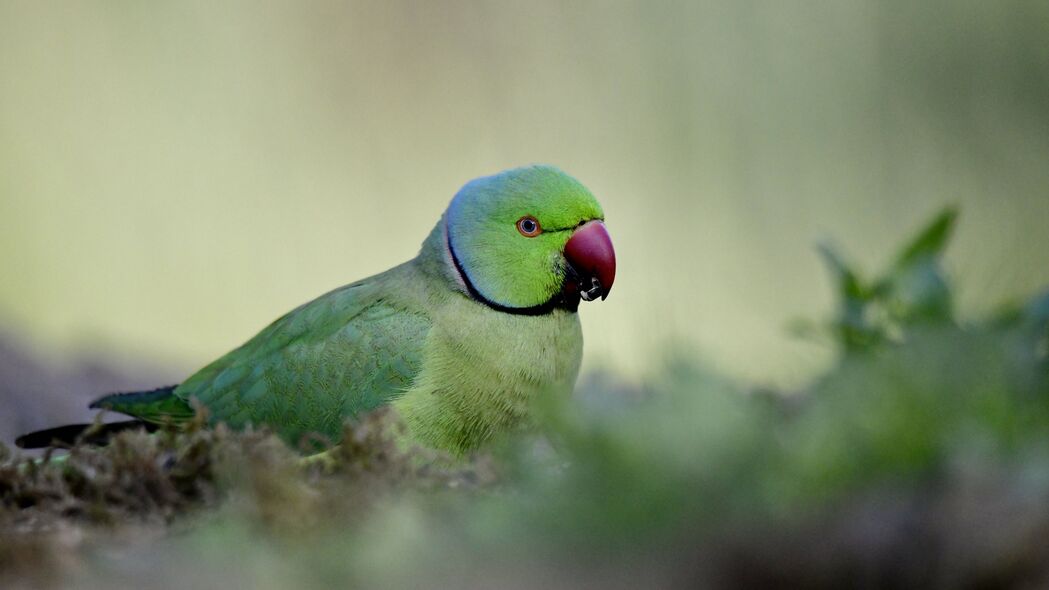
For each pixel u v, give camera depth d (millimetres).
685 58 22766
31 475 5977
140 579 4668
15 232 21781
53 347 14336
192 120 22984
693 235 22125
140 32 22875
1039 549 3836
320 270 22734
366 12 23500
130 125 22656
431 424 8766
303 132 23359
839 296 5520
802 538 3967
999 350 4531
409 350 8773
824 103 22156
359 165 23250
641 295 16922
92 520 5609
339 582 4316
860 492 4051
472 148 23344
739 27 22516
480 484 5266
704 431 4262
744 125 22469
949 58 21484
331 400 8867
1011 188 21031
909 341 4820
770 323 16422
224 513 5270
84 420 12805
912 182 21609
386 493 5207
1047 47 21078
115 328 21828
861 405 4352
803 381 5305
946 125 21484
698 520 4109
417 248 22984
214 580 4504
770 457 4223
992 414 4266
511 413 8867
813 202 21891
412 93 23469
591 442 4348
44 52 22438
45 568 4922
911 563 3906
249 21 23297
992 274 5242
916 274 5320
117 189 22422
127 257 22203
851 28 22062
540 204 8766
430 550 4309
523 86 23359
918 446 4109
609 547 4145
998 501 3922
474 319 8789
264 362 9117
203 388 9250
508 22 23422
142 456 5738
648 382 4926
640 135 22938
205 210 22781
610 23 23219
